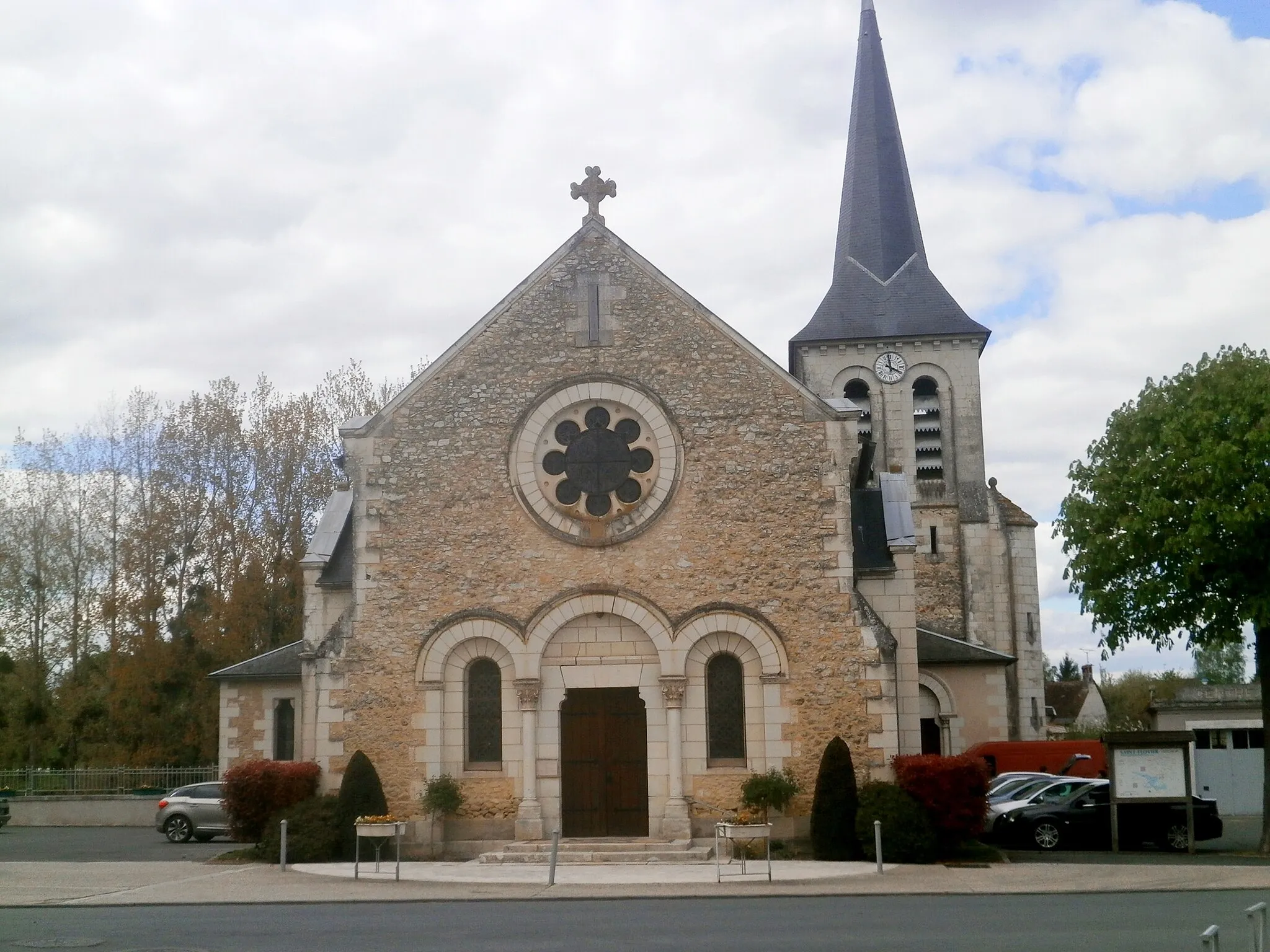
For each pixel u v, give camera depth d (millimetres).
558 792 22188
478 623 22625
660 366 23219
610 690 22688
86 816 38812
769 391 22953
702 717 22188
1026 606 43875
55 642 48375
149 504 46812
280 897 17000
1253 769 37812
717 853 18828
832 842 20922
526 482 23016
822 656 22000
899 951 11656
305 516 47656
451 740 22484
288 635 45469
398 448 23359
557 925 13953
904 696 23141
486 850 22016
